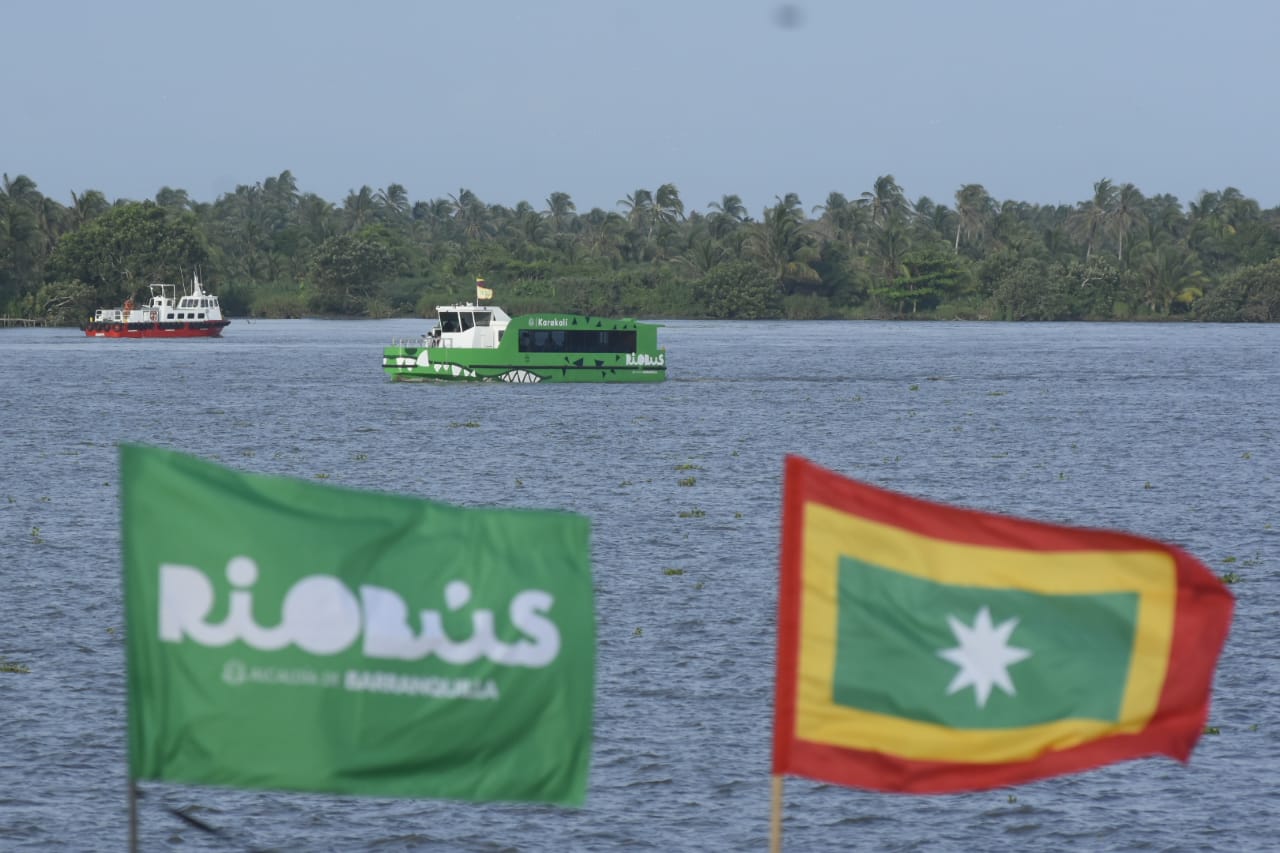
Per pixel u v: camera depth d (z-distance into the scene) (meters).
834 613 45.78
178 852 78.25
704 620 123.75
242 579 42.78
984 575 46.00
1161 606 46.19
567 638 43.94
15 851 77.44
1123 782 87.94
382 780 43.72
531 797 44.38
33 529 168.50
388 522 43.62
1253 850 78.25
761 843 79.44
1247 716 98.50
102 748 92.31
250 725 43.12
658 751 92.12
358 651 43.22
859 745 46.09
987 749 46.28
